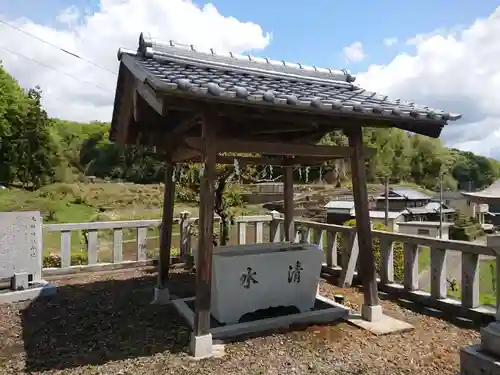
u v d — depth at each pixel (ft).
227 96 9.91
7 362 11.18
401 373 10.24
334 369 10.46
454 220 70.23
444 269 15.26
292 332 13.15
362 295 17.65
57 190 86.33
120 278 21.53
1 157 101.50
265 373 10.28
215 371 10.43
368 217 14.17
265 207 45.47
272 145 12.74
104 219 58.29
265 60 16.55
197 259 11.80
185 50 14.99
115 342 12.53
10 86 105.60
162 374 10.30
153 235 46.50
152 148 19.21
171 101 10.57
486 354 7.27
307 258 15.03
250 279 13.96
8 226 18.76
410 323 13.92
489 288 31.12
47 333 13.46
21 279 18.15
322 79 17.10
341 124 13.82
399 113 12.32
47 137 106.93
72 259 26.27
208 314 11.68
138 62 13.09
